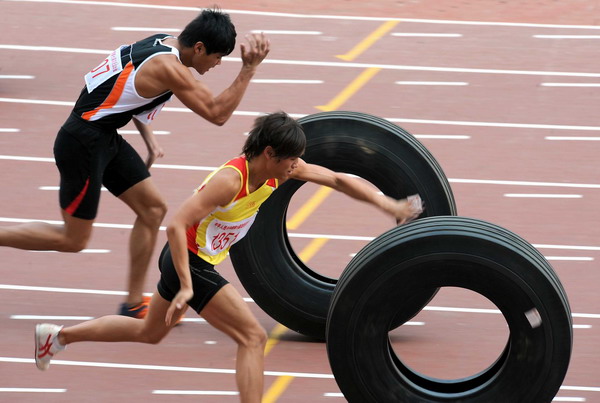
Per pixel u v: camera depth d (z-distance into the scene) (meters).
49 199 27.17
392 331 20.98
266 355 19.70
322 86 35.66
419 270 15.67
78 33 40.22
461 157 30.36
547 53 39.09
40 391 18.00
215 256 15.60
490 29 41.44
